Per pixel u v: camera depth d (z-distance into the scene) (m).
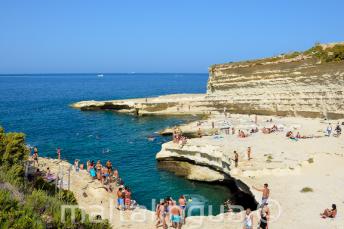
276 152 38.19
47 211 15.34
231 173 33.59
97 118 85.62
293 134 48.56
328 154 36.34
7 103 121.31
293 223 22.95
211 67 85.38
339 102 55.62
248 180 31.59
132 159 49.00
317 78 59.19
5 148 27.22
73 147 55.91
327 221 22.89
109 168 36.94
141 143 58.25
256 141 44.66
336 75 55.69
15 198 13.85
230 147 40.97
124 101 98.75
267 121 61.56
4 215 12.05
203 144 42.62
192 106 89.00
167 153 44.91
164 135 63.78
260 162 34.81
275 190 29.03
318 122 56.38
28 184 23.17
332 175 31.56
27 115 90.69
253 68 72.12
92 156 50.81
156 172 43.22
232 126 59.12
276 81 67.50
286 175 32.41
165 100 93.56
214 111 84.19
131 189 37.47
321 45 64.00
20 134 28.83
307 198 26.89
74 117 87.44
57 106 111.00
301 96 62.59
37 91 191.38
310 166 33.97
